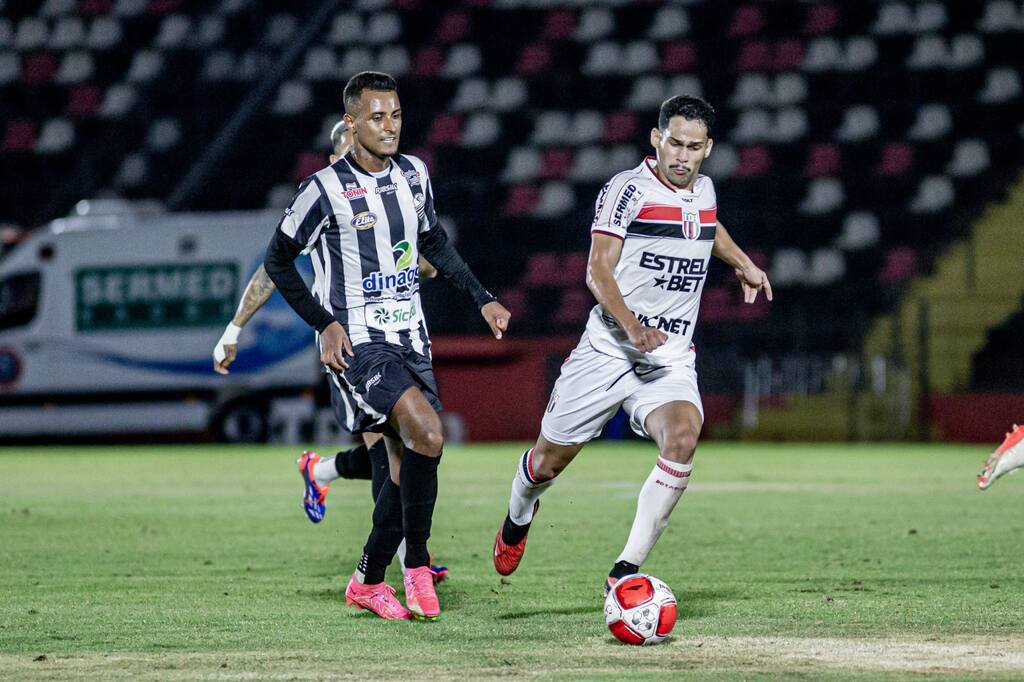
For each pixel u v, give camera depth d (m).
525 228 89.75
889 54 95.94
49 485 46.47
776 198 89.88
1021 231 81.50
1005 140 90.94
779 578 23.12
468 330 80.31
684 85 96.19
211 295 70.19
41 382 71.31
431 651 16.44
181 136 98.75
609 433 74.62
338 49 101.44
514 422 74.25
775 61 96.62
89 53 103.31
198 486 45.88
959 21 96.62
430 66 99.75
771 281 83.31
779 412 74.12
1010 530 30.89
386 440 19.94
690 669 15.13
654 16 100.69
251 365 70.06
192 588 22.39
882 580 22.78
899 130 92.38
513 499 21.55
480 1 102.38
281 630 18.09
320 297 20.48
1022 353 73.31
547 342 74.44
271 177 95.00
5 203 94.81
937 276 80.25
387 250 19.97
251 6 104.56
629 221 20.03
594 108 96.81
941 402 72.75
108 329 70.88
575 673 14.93
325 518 34.75
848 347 75.81
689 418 19.36
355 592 19.83
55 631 18.14
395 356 19.86
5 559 26.55
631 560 18.92
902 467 53.56
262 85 98.56
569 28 100.81
